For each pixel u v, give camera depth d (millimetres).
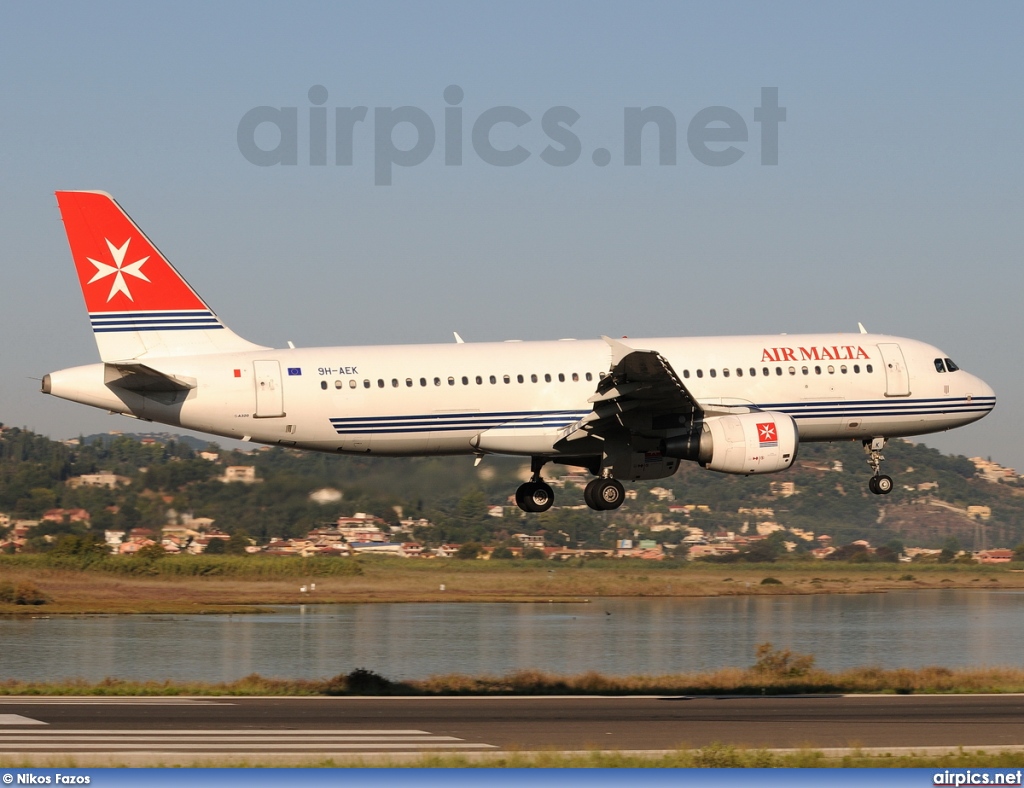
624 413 120938
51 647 154875
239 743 72625
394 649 156625
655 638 172750
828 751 68438
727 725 79438
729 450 120938
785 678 114562
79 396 121562
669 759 66250
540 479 133000
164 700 93500
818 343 133000
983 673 117375
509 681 111812
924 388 134125
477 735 75375
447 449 126312
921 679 111500
